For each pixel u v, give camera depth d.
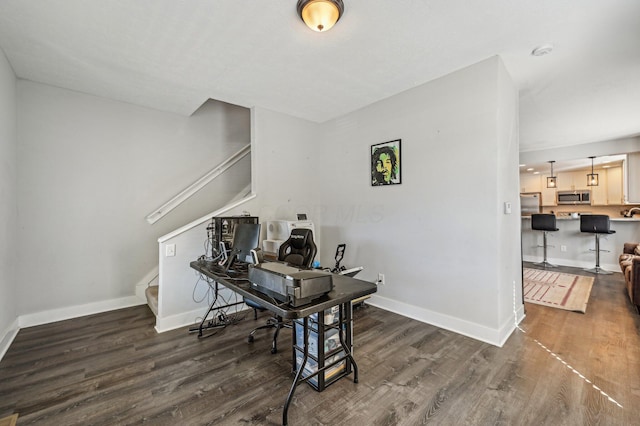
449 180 2.88
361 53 2.50
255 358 2.37
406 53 2.50
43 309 3.13
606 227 5.25
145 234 3.80
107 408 1.77
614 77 2.95
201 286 3.22
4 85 2.55
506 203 2.75
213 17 2.03
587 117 4.18
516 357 2.34
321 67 2.74
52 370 2.19
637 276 3.21
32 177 3.07
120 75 2.91
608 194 7.49
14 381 2.05
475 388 1.95
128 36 2.25
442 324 2.95
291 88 3.22
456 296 2.85
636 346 2.49
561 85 3.13
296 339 2.14
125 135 3.65
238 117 4.64
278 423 1.65
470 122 2.72
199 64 2.69
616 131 4.87
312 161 4.36
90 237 3.42
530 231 6.71
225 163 4.36
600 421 1.62
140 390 1.95
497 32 2.20
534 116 4.13
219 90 3.27
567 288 4.34
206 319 3.23
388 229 3.47
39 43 2.35
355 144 3.89
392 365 2.24
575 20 2.05
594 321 3.06
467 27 2.14
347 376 2.09
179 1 1.87
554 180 7.29
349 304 2.11
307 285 1.66
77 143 3.33
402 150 3.31
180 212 4.07
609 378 2.03
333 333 2.07
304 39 2.29
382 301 3.53
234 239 2.81
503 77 2.66
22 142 3.01
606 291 4.17
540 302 3.70
